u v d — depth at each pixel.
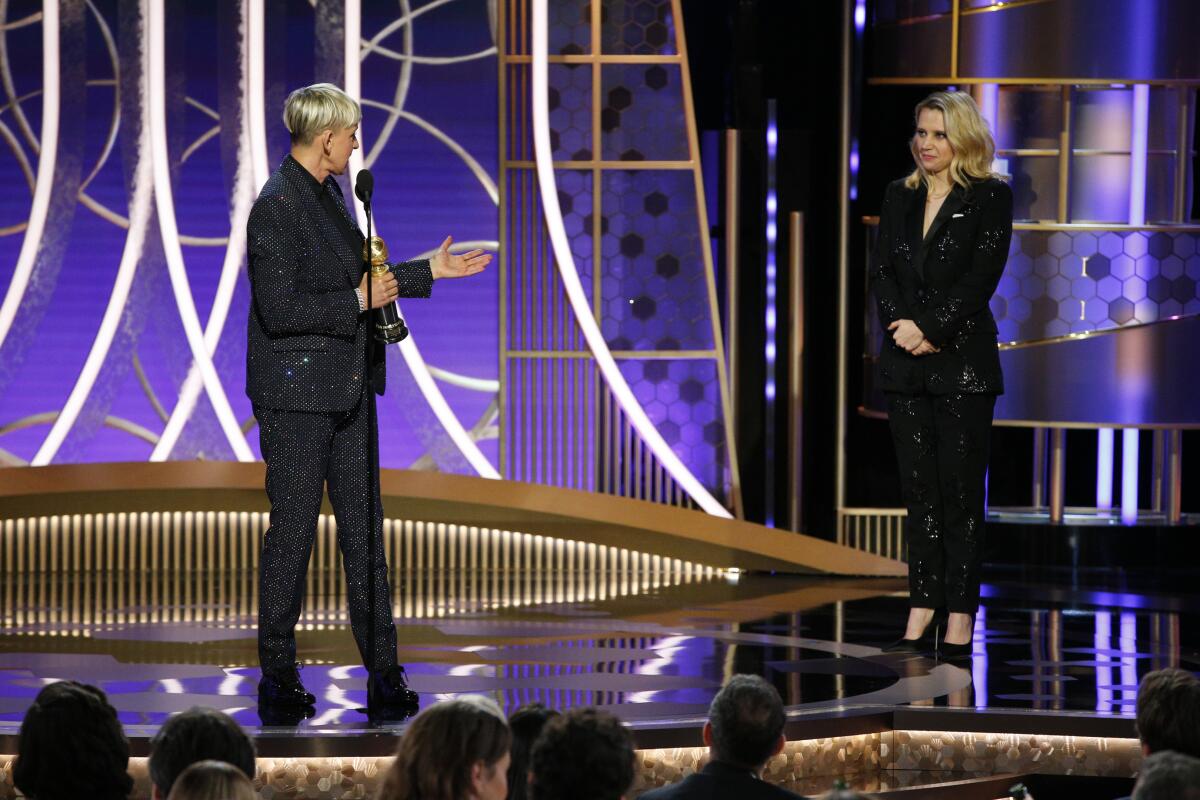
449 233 27.39
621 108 27.64
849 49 27.56
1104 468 28.42
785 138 29.17
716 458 27.84
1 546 26.34
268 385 14.07
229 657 17.94
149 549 26.72
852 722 14.43
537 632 20.50
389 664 14.36
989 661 17.91
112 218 26.89
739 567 27.53
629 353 27.73
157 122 26.52
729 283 28.88
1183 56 26.03
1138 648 19.16
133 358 26.91
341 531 14.45
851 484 29.72
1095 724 14.45
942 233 17.62
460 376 27.55
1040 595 24.50
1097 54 26.06
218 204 27.06
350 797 12.93
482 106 27.39
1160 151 26.80
